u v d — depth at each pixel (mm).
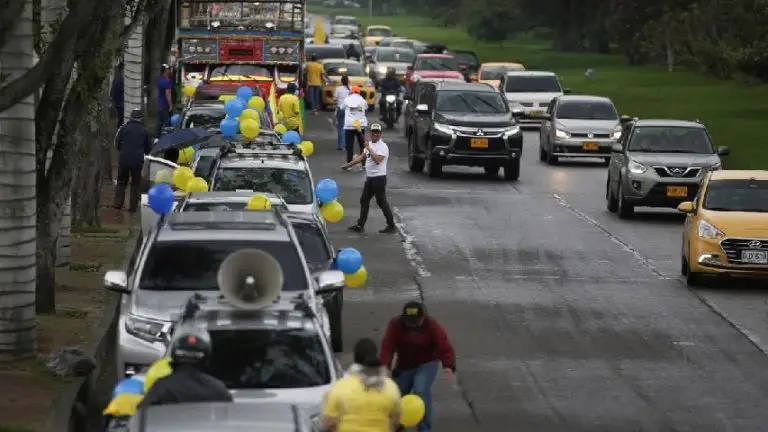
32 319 41500
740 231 58031
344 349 45719
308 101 151125
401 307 53344
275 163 54375
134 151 76875
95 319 47875
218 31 109812
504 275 60812
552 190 93438
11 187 40906
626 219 80625
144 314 35656
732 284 59938
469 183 96625
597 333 49312
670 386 41688
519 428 36656
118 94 106562
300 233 44750
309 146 64500
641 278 60875
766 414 38438
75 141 47406
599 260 65375
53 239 47906
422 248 67750
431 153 98250
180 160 67500
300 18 110750
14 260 41062
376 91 181500
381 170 71812
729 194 60625
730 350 46875
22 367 40406
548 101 146125
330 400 26266
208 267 37062
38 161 47156
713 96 173375
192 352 25219
